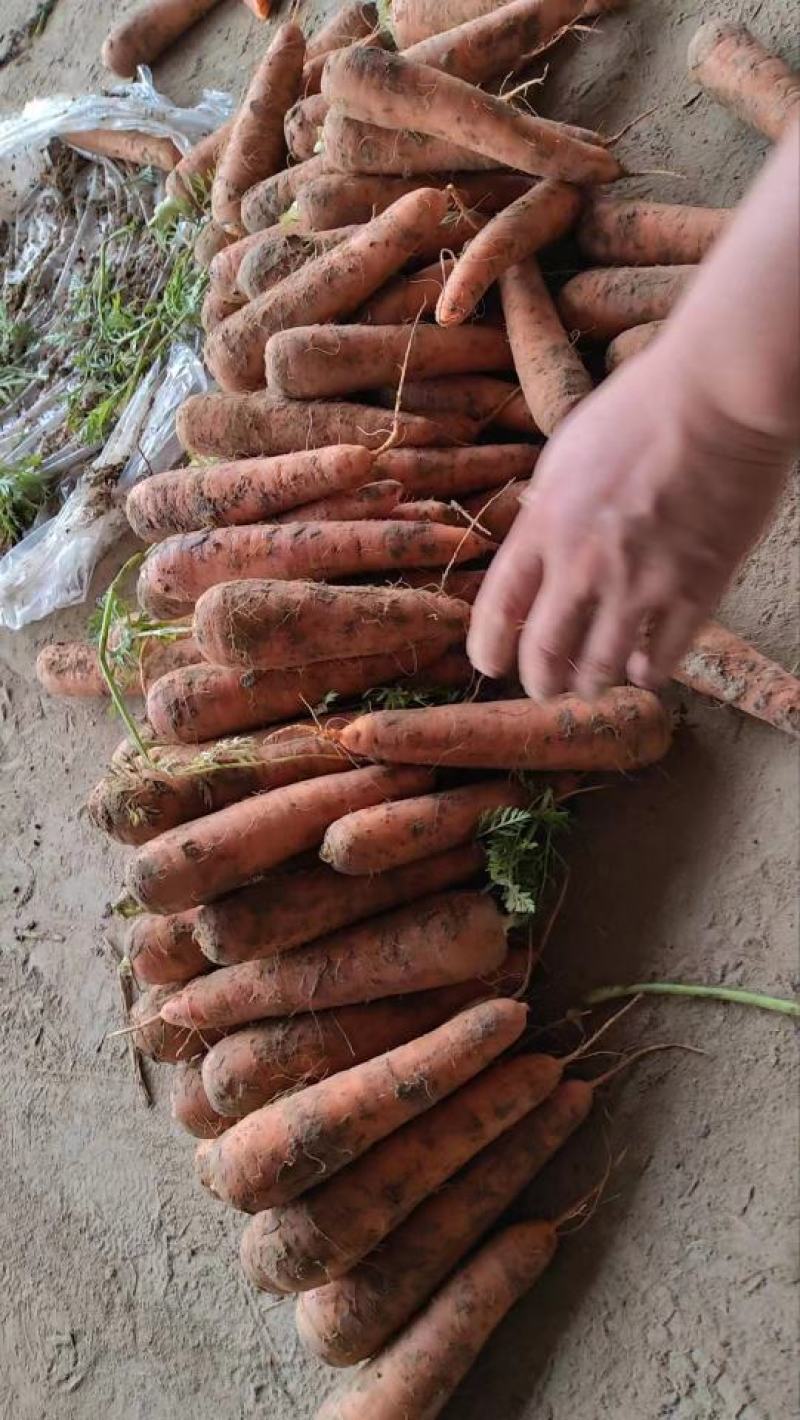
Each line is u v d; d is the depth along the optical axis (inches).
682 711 29.4
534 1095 27.1
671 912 28.3
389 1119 26.9
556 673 18.2
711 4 35.0
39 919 39.4
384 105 32.2
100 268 45.5
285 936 28.5
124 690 38.2
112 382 43.9
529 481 32.1
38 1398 35.0
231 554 31.4
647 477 15.0
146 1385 33.4
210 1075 29.3
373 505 31.5
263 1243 27.7
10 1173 37.6
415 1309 27.8
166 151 45.7
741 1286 25.5
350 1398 27.8
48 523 41.8
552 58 37.4
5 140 48.2
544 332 31.6
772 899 27.1
